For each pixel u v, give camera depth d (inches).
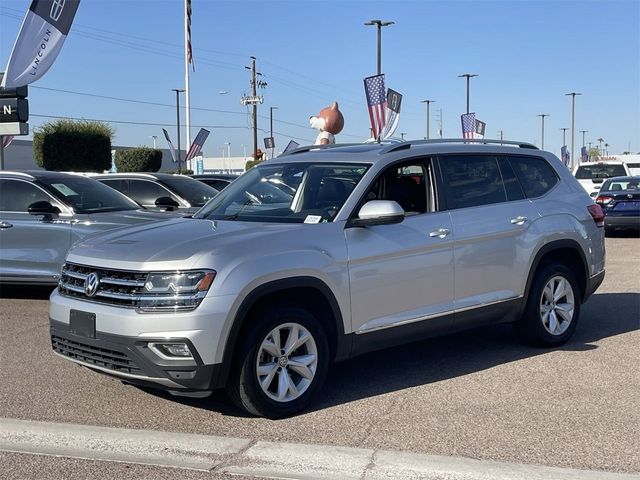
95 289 193.5
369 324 213.9
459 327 241.6
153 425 195.6
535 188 272.4
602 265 291.6
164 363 181.0
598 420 195.3
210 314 180.5
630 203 670.5
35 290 412.8
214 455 174.9
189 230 207.6
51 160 1010.7
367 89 764.6
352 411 205.3
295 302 204.2
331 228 208.4
